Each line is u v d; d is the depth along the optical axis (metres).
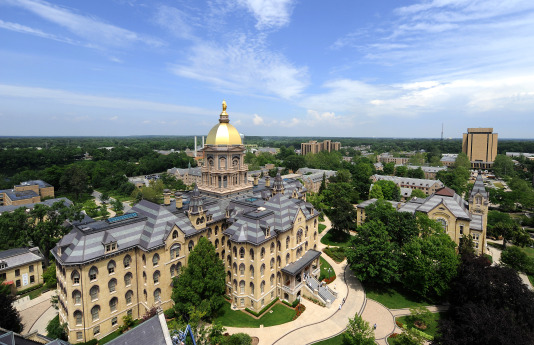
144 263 64.31
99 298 59.06
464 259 71.19
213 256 66.62
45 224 86.44
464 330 50.41
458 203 102.00
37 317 67.50
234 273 71.31
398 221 88.94
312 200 143.25
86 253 57.00
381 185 164.62
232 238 70.38
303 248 82.62
